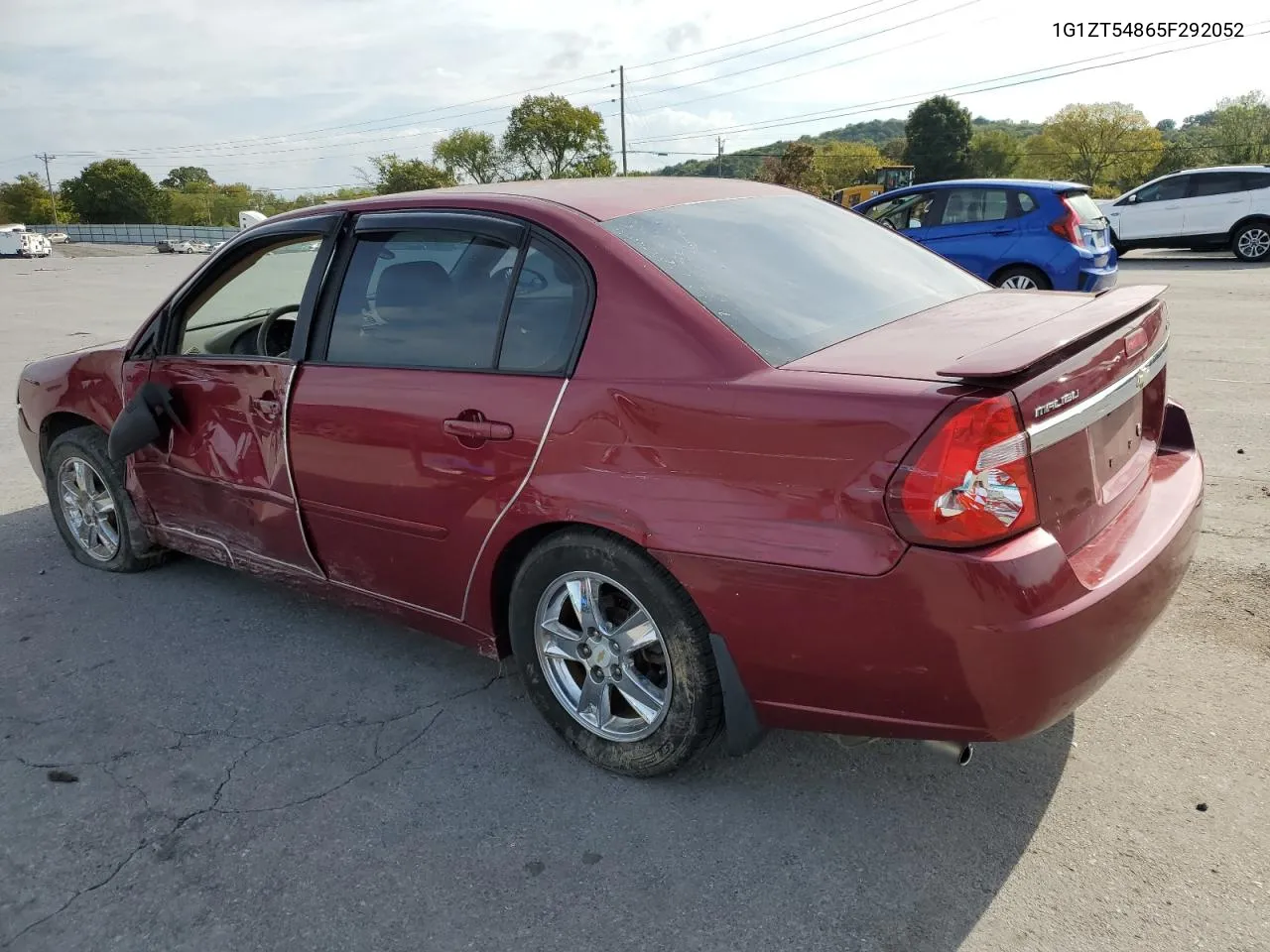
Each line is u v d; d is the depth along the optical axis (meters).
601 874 2.46
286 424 3.36
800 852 2.51
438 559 3.04
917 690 2.22
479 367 2.89
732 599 2.38
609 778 2.86
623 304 2.63
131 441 3.81
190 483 3.86
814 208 3.57
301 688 3.46
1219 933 2.17
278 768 2.98
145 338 4.03
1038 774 2.78
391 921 2.33
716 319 2.54
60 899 2.46
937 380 2.18
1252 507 4.73
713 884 2.41
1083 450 2.35
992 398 2.06
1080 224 10.45
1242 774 2.73
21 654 3.79
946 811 2.64
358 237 3.30
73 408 4.36
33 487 6.06
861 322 2.76
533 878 2.46
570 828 2.64
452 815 2.72
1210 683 3.20
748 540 2.32
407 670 3.57
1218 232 17.52
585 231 2.79
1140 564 2.35
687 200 3.21
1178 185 17.78
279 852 2.60
